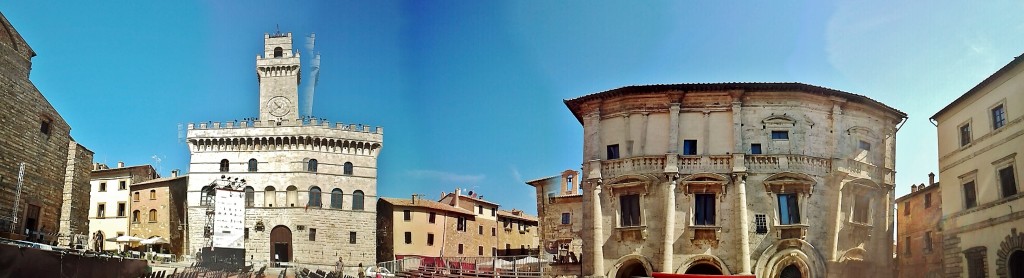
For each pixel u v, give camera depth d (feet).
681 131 189.47
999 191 161.17
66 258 137.28
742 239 179.52
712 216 184.75
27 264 125.49
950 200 182.91
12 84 188.55
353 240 338.95
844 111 192.34
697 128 189.16
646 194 187.11
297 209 336.08
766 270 179.42
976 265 170.40
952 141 183.01
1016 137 154.61
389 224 342.23
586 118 199.31
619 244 188.03
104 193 346.54
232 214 306.35
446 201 376.27
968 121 175.52
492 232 369.09
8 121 186.19
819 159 187.01
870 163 194.08
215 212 303.27
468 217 357.20
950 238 181.78
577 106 205.26
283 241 334.24
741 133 186.50
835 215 184.03
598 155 194.39
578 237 253.44
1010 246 155.74
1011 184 157.79
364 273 257.96
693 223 183.42
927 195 208.33
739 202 181.68
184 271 206.69
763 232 181.98
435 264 246.27
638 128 191.93
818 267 180.34
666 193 184.85
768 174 184.85
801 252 180.24
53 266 133.18
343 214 341.00
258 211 335.47
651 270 182.91
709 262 180.96
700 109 189.88
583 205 194.39
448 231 344.90
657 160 188.24
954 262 179.22
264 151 342.85
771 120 187.62
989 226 164.14
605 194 192.44
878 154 196.44
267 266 311.06
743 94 188.96
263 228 333.42
